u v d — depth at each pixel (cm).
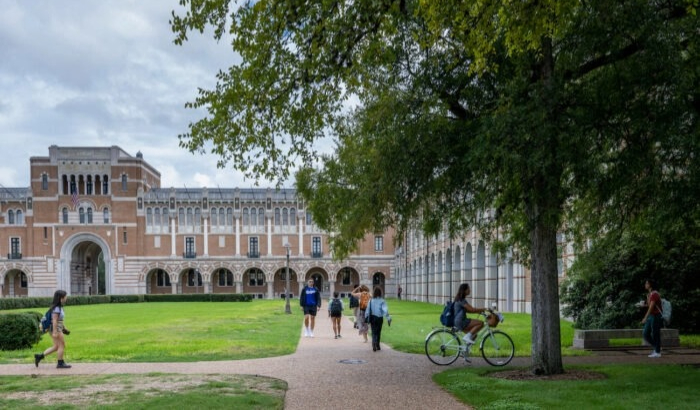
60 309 1537
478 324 1559
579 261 2158
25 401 1055
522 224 1577
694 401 1011
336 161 1858
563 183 1350
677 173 1261
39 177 8431
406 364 1550
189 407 990
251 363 1584
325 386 1215
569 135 1130
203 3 1152
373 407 1012
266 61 1207
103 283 11844
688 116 1188
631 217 1647
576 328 2538
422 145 1304
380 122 1405
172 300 7900
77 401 1052
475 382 1219
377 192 1434
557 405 986
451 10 991
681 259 2295
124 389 1172
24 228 8438
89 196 8456
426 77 1326
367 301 2203
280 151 1383
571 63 1227
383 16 1155
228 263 8625
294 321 3438
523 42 1041
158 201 8581
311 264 8762
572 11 1107
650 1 1206
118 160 8525
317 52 1184
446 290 6038
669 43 1126
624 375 1295
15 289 8762
